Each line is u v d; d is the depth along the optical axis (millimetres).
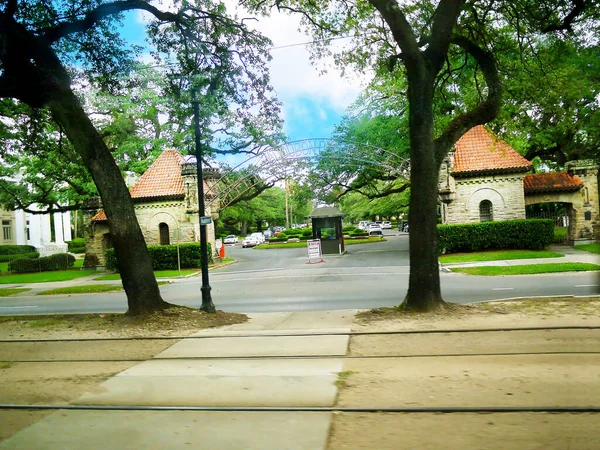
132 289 12688
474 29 15000
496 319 10125
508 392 5918
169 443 4895
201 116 16281
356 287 19391
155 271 32625
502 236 29406
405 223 73188
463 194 31766
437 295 11617
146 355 8898
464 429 4902
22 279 32062
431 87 11805
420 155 11586
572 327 9047
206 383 6930
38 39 12594
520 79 16766
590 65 16844
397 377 6734
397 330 9648
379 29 16094
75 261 45094
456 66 21547
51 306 19219
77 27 13461
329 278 23391
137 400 6324
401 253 34531
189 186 34281
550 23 14773
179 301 18484
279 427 5172
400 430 4945
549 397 5688
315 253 32500
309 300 16516
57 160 32906
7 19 12039
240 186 34844
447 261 26672
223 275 28656
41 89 12492
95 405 6184
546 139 33094
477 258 26719
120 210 12664
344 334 9641
